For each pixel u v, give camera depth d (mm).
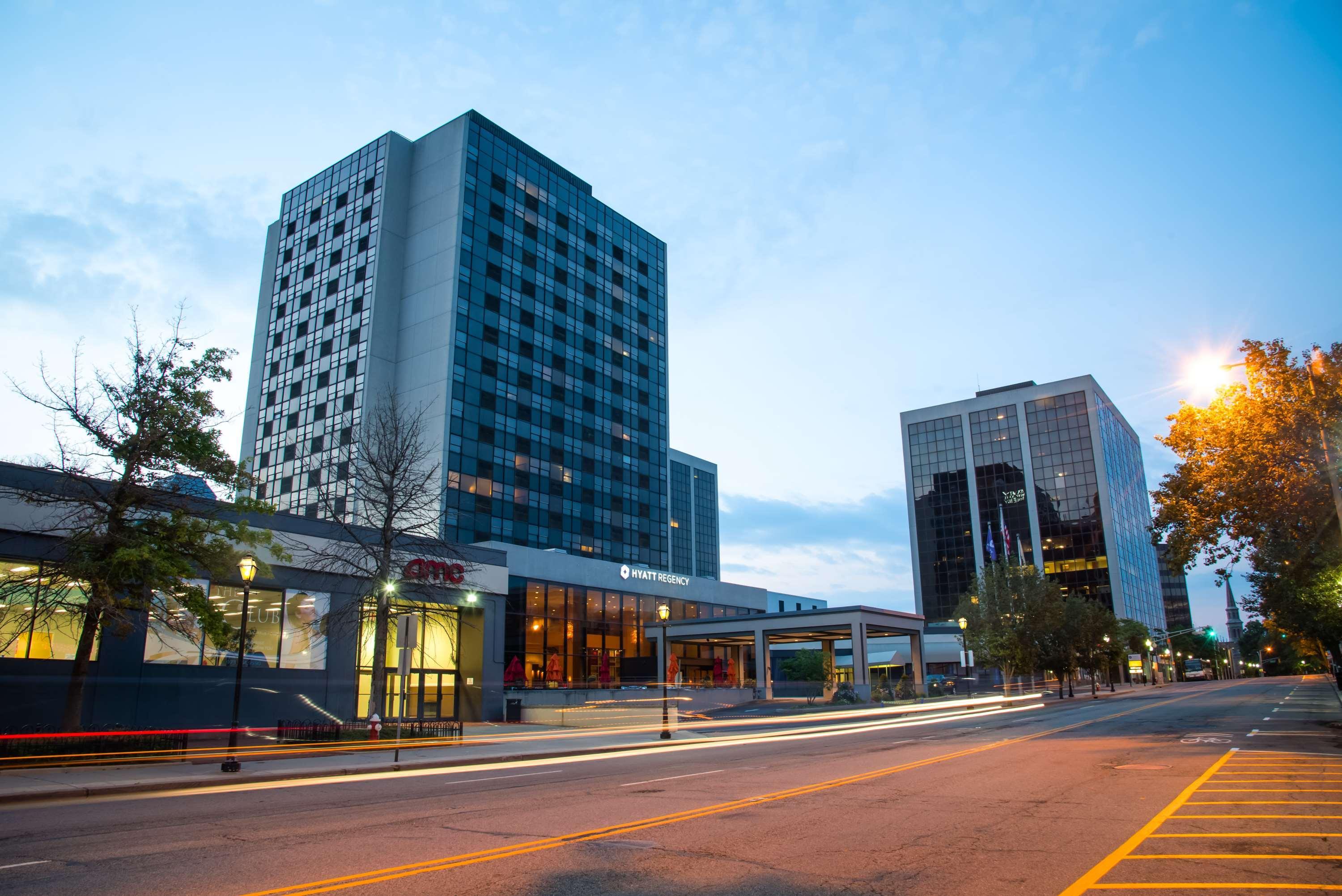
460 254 75250
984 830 9938
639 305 95688
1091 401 126688
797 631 63719
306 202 85750
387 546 29844
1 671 23812
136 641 26891
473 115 79500
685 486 157875
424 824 10953
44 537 25047
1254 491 26094
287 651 31203
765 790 13859
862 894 7027
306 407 77312
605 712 42938
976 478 133250
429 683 39531
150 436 22047
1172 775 15125
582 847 9102
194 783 16953
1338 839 9148
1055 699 67250
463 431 72188
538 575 56188
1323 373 24125
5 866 8570
